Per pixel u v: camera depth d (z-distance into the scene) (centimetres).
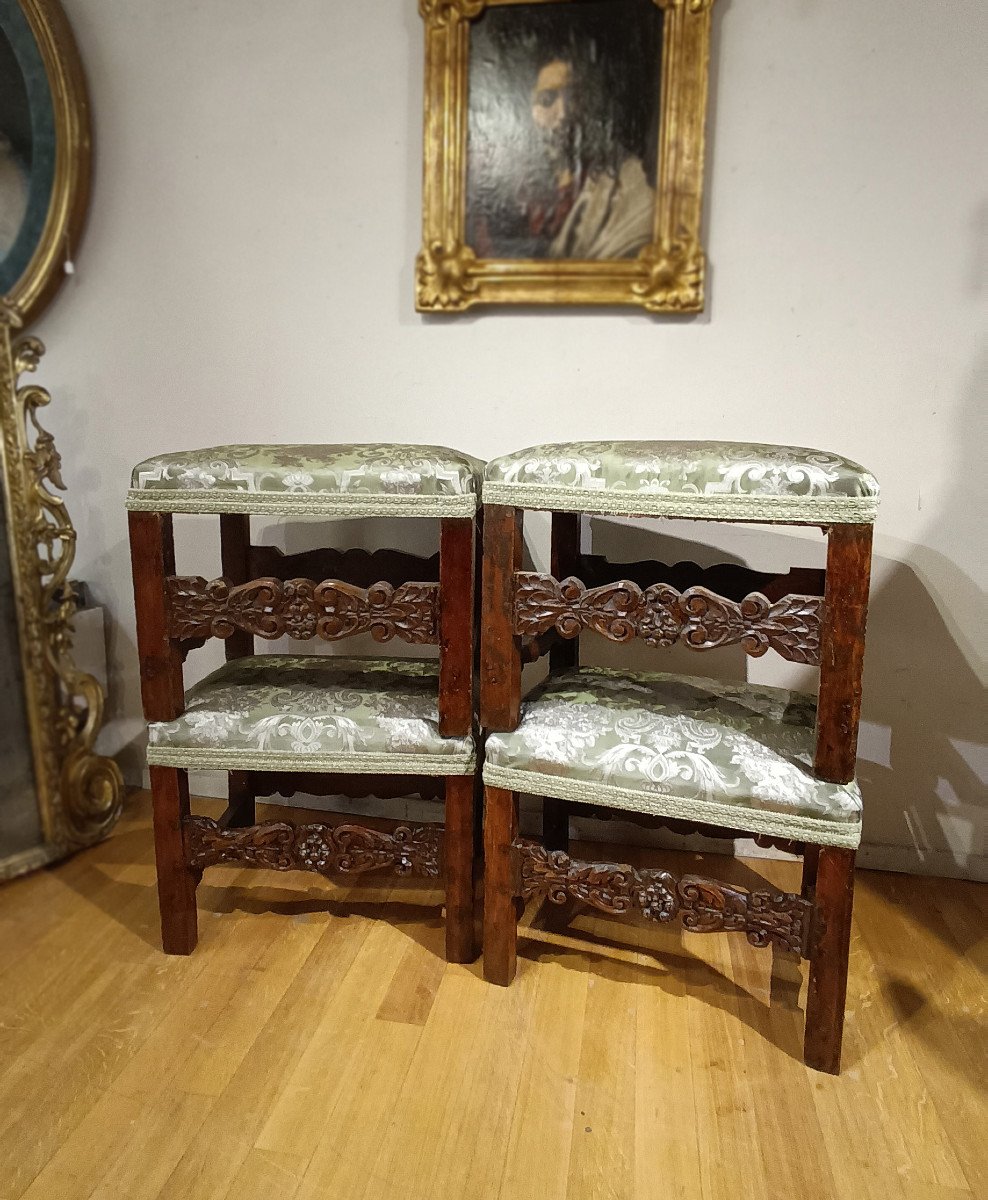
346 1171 100
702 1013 128
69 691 171
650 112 153
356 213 169
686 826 153
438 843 134
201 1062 117
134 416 188
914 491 158
